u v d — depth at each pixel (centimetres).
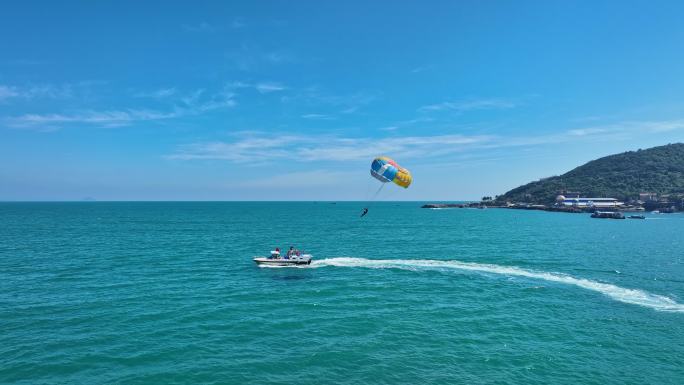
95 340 2288
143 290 3419
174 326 2527
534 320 2658
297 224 11862
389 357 2086
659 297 3222
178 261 4912
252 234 8525
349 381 1836
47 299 3109
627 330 2472
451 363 2017
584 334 2406
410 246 6475
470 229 9938
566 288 3528
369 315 2766
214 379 1856
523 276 4038
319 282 3766
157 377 1870
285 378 1866
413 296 3262
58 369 1936
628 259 5088
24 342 2250
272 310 2869
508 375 1897
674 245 6531
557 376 1888
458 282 3766
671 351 2159
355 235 8375
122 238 7475
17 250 5775
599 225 11325
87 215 16600
